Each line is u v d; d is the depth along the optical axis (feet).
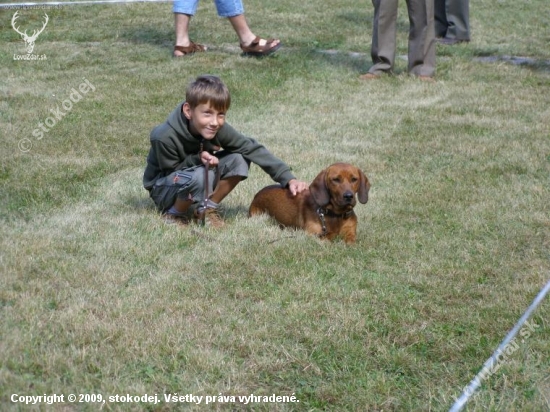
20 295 13.56
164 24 41.32
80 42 37.86
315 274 15.01
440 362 12.25
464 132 25.40
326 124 26.25
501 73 32.32
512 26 41.68
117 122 26.05
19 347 11.86
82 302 13.43
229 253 15.88
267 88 30.27
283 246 16.17
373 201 19.34
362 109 27.91
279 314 13.46
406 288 14.65
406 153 23.39
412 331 13.00
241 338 12.54
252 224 17.34
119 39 38.24
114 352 11.96
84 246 16.02
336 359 12.23
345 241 16.72
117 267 15.01
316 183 16.52
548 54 35.73
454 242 16.88
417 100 28.91
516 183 20.65
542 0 48.70
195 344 12.39
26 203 18.67
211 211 17.49
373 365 12.10
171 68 32.89
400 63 34.27
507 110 27.63
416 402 11.17
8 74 31.96
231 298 14.07
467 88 30.30
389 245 16.58
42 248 15.70
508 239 17.10
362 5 47.11
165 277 14.66
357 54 35.94
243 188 20.17
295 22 42.06
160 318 13.08
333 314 13.50
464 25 37.65
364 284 14.74
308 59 34.50
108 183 20.45
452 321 13.42
